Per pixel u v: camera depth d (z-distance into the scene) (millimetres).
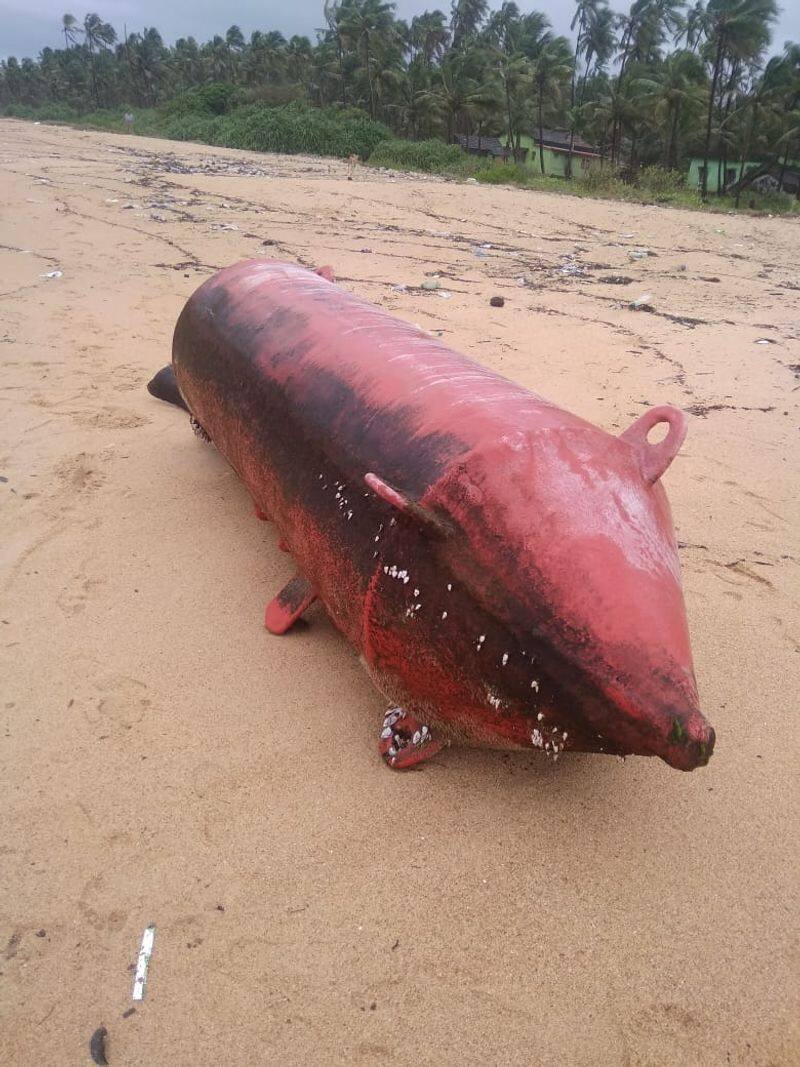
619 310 6574
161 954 1525
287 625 2332
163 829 1762
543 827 1782
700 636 2418
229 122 23516
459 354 2230
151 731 2014
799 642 2420
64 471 3295
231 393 2445
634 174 19578
